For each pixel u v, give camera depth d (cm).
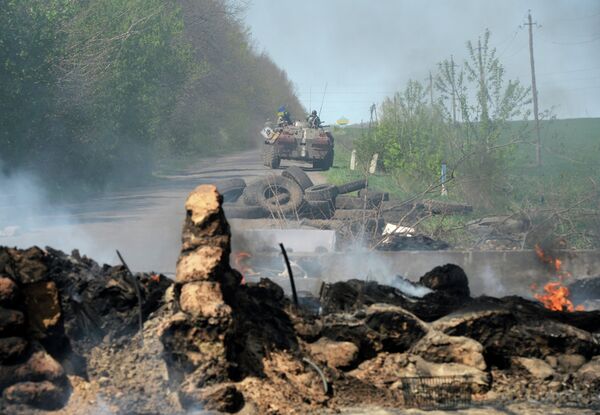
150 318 1201
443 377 1150
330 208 3356
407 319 1220
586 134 11444
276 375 1110
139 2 6128
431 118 5728
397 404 1101
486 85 4466
